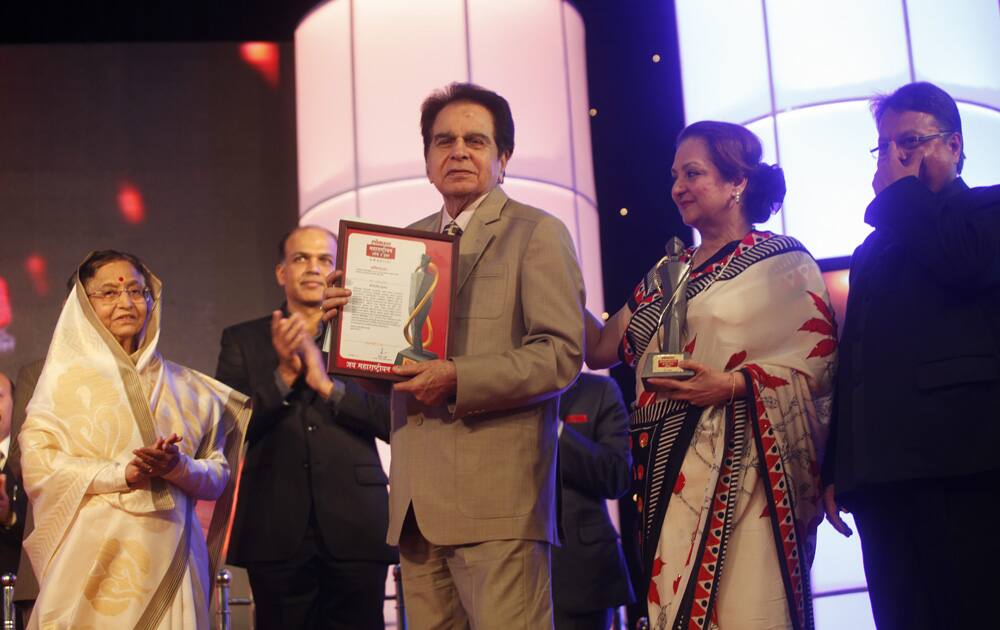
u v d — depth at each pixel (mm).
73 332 3215
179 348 5133
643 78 4879
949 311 2502
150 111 5285
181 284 5188
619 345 3066
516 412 2523
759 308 2805
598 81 4898
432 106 2793
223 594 3904
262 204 5273
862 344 2637
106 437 3105
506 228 2637
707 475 2703
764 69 4539
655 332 2902
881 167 2709
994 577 2406
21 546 3785
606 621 3629
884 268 2658
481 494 2459
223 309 5188
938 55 4391
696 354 2832
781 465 2686
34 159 5227
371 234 2553
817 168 4414
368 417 3697
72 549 2975
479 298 2574
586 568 3561
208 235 5230
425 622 2584
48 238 5176
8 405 4328
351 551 3594
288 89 5336
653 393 2834
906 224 2514
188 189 5258
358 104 4730
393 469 2604
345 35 4789
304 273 3939
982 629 2404
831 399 2830
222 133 5293
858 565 4215
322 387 3697
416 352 2479
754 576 2646
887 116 2723
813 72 4461
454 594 2600
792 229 4402
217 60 5328
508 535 2443
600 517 3668
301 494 3645
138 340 3328
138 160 5258
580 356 2527
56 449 3082
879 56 4418
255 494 3670
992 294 2482
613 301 4766
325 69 4840
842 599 4191
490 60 4715
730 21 4664
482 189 2705
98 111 5277
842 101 4418
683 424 2754
